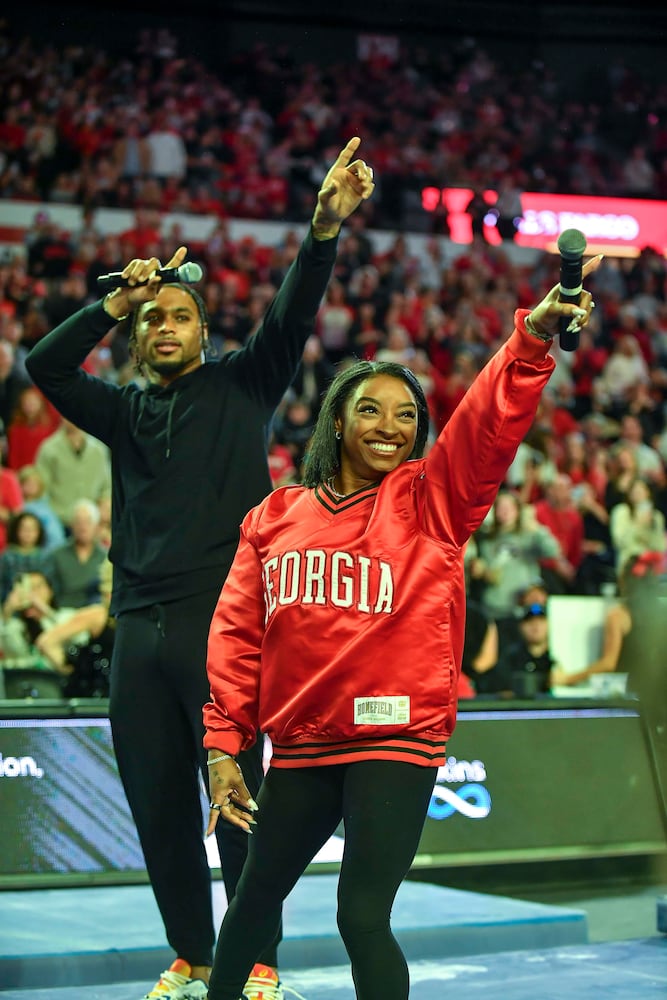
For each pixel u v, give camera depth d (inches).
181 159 954.7
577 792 379.9
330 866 338.6
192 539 217.5
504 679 502.0
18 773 321.4
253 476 224.1
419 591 163.2
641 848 381.7
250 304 852.6
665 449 865.5
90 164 932.0
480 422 160.7
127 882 323.3
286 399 759.7
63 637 486.6
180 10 1073.5
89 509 564.7
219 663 176.6
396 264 920.9
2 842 314.7
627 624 567.5
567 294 155.6
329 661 162.4
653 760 394.6
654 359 942.4
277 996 207.6
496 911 289.0
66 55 995.9
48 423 707.4
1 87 955.3
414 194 1015.6
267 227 904.3
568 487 722.8
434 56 1133.7
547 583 625.6
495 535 634.2
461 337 890.1
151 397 230.1
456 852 357.1
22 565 559.2
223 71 1079.6
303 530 171.5
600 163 1107.3
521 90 1136.2
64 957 247.8
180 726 218.2
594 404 871.7
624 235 1044.5
